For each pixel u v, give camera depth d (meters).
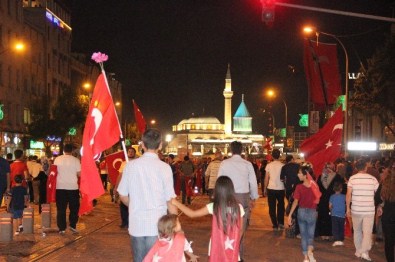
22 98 54.62
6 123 49.84
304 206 11.97
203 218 20.84
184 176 27.73
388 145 40.50
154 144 7.38
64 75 70.94
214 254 7.63
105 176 33.25
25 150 52.28
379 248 14.46
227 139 136.25
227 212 7.62
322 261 12.34
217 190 7.70
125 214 17.33
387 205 11.14
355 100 33.06
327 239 15.82
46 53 62.81
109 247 13.67
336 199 14.62
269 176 17.59
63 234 15.80
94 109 9.02
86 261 11.87
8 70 50.91
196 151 130.25
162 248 6.95
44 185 21.92
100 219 19.86
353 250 13.93
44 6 63.69
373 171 15.65
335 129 15.50
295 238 15.69
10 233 14.59
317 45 27.20
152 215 7.21
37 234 15.92
